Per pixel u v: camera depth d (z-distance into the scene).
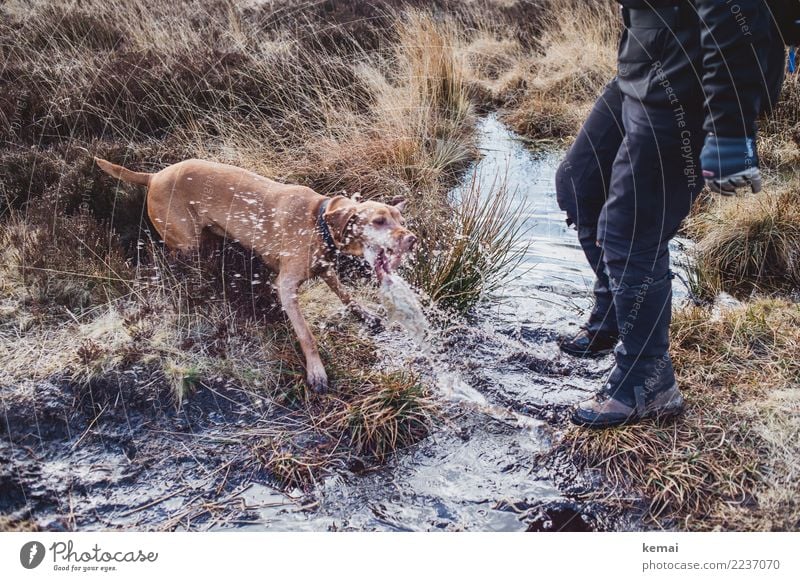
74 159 3.93
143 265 3.33
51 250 3.19
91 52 5.19
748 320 3.14
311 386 2.77
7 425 2.55
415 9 6.76
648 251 2.35
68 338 2.90
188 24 5.84
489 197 3.59
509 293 3.55
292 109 4.82
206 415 2.69
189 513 2.34
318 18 6.41
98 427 2.62
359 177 4.17
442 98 5.34
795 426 2.54
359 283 3.46
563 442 2.61
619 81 2.28
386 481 2.47
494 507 2.38
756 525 2.24
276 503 2.38
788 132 4.76
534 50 6.87
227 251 3.11
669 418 2.63
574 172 2.72
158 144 4.16
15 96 4.43
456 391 2.87
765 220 3.75
